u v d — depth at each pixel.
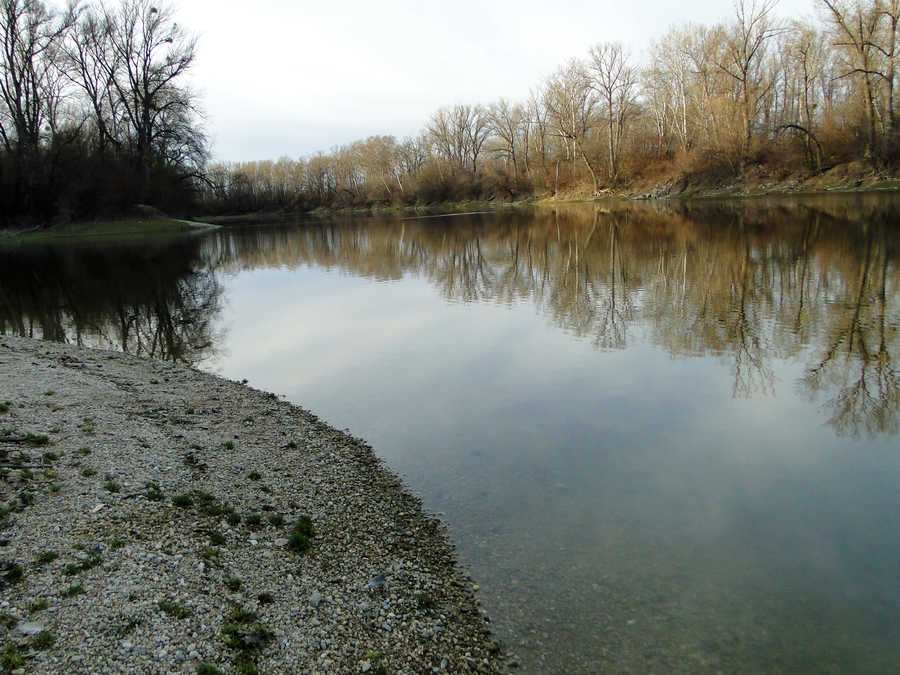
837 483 7.18
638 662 4.56
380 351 13.59
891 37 41.88
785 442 8.30
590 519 6.55
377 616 4.86
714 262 21.73
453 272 24.94
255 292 22.38
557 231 38.09
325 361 12.96
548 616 5.05
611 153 65.44
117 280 25.86
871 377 10.41
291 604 4.79
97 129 50.31
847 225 27.62
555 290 19.47
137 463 6.79
